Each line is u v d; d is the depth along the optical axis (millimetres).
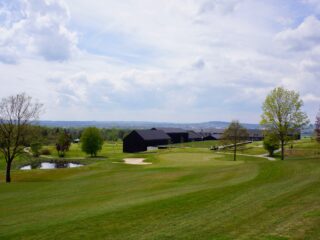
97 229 12641
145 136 119000
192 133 168000
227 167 36000
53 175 43188
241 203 15375
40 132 49031
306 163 31297
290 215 12633
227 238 10461
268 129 54719
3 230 13680
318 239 9852
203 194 18516
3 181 40969
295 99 52719
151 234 11445
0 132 41875
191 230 11602
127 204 17391
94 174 39562
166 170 37812
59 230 12844
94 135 106312
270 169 28812
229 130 80750
